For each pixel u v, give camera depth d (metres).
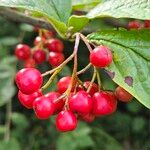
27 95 0.14
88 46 0.14
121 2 0.14
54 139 0.43
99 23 0.28
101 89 0.15
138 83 0.14
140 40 0.14
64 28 0.15
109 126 0.47
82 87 0.14
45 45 0.22
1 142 0.36
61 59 0.19
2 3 0.14
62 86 0.15
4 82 0.34
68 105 0.14
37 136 0.43
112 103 0.14
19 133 0.42
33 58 0.22
